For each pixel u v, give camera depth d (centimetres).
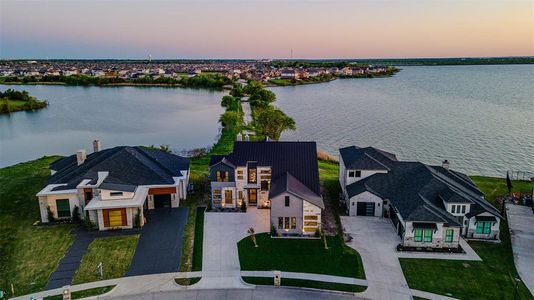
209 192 5516
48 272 3566
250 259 3803
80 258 3794
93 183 4572
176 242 4109
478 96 19250
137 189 4716
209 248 4003
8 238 4212
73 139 10450
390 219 4700
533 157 8612
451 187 4512
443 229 3972
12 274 3541
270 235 4278
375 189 4838
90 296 3216
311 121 12606
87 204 4431
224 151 8069
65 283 3400
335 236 4272
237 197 4972
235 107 14112
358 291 3316
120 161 5000
